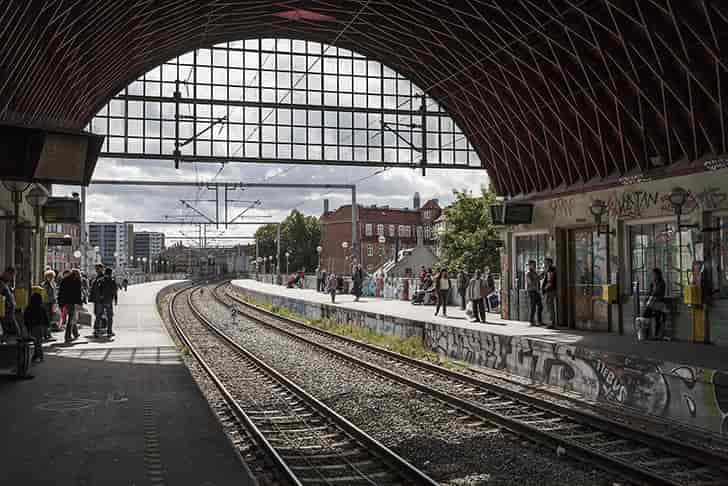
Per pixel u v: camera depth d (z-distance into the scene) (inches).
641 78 663.8
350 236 4042.8
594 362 539.5
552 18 690.2
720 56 562.3
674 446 378.9
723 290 625.6
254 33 981.2
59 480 275.6
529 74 819.4
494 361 693.3
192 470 290.4
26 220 944.9
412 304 1365.7
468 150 1107.3
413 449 397.7
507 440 417.1
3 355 518.6
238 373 689.0
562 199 856.3
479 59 864.9
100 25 722.8
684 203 658.8
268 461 366.0
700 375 431.5
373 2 812.6
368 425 458.9
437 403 525.7
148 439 342.0
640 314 726.5
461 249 1904.5
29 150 449.7
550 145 857.5
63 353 693.3
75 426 369.4
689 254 661.3
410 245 4168.3
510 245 978.7
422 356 802.2
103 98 962.7
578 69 744.3
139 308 1423.5
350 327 1131.9
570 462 368.8
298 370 706.8
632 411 489.4
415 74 1007.0
